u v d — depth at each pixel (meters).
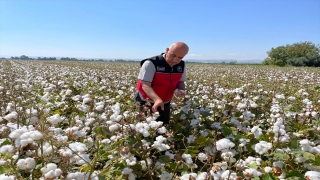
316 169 2.26
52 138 1.95
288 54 63.03
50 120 2.16
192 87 6.33
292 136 3.01
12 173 1.86
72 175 1.83
